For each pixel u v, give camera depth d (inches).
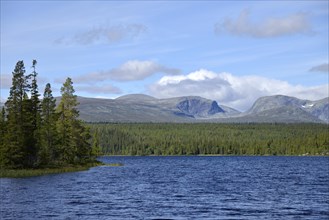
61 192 2465.6
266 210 1891.0
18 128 3887.8
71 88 4717.0
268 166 6392.7
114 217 1684.3
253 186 3036.4
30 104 4116.6
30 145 4008.4
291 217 1718.8
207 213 1806.1
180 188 2861.7
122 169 5088.6
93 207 1927.9
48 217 1652.3
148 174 4372.5
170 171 5029.5
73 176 3649.1
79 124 4783.5
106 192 2544.3
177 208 1935.3
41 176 3592.5
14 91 3983.8
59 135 4372.5
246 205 2042.3
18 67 4033.0
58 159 4478.3
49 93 4456.2
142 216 1717.5
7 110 3976.4
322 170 5280.5
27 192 2426.2
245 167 6097.4
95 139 6077.8
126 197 2314.2
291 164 7071.9
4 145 3843.5
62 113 4613.7
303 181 3516.2
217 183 3299.7
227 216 1736.0
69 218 1642.5
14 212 1747.0
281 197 2359.7
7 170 3698.3
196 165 6752.0
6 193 2363.4
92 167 5182.1
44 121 4311.0
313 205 2048.5
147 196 2377.0
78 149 4783.5
